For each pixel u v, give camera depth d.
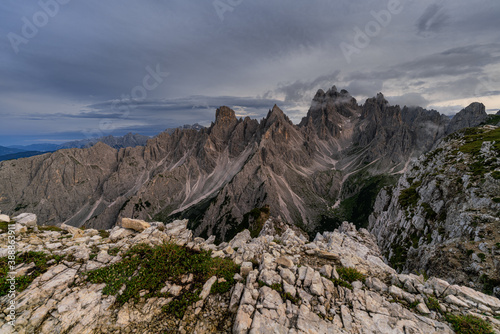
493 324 8.70
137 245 14.48
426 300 10.27
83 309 9.42
